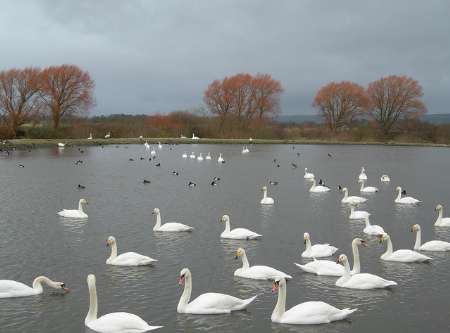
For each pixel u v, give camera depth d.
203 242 32.06
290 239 33.16
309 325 19.98
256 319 20.47
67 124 136.75
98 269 26.44
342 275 25.25
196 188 56.75
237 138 153.62
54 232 34.22
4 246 30.64
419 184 64.06
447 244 30.34
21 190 52.41
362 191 56.47
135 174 68.94
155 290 23.50
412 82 152.75
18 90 121.81
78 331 19.34
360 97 155.75
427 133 158.00
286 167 82.25
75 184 57.78
